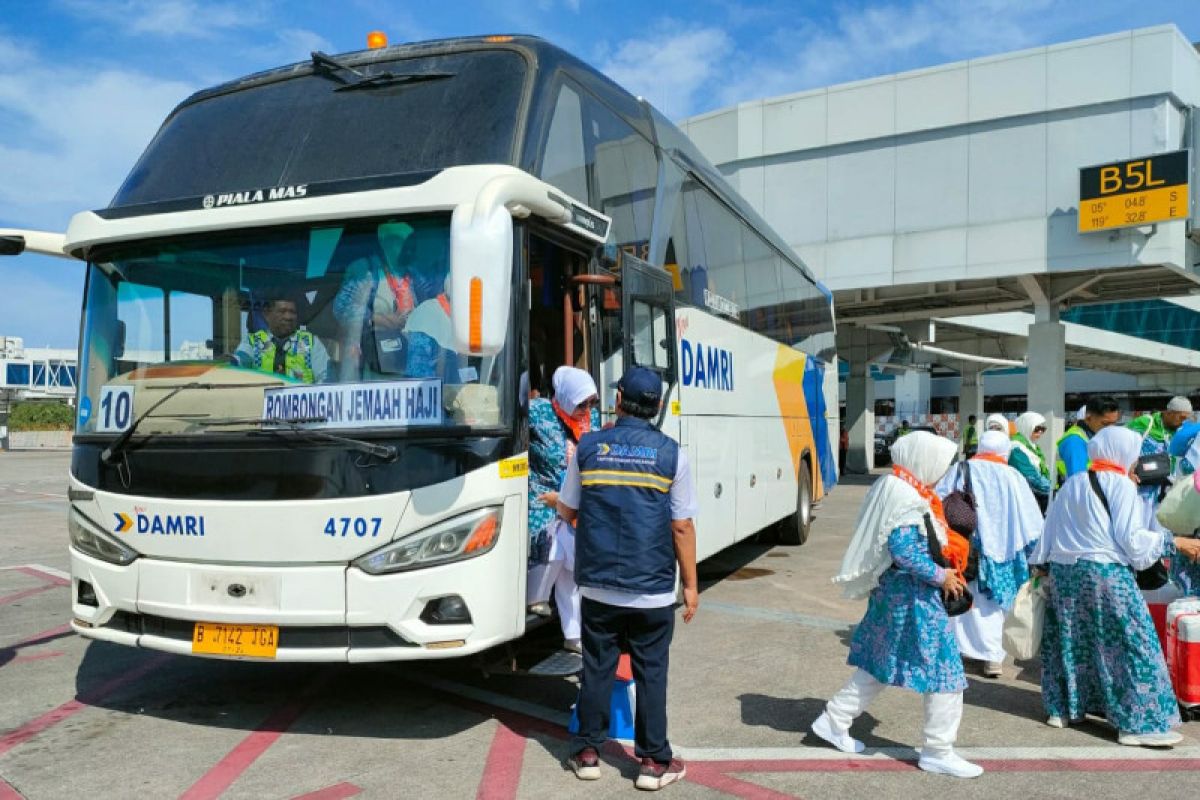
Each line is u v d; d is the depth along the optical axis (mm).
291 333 4727
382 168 5055
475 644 4453
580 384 5164
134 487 4848
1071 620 5004
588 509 4145
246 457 4609
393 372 4566
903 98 20922
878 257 21203
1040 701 5594
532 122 5141
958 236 20297
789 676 6020
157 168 5520
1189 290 22703
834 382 15750
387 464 4453
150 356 4977
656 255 7000
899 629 4371
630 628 4223
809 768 4477
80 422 5188
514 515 4645
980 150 20078
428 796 4102
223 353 4824
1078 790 4227
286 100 5605
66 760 4543
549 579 5160
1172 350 42094
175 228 4910
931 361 37469
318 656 4445
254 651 4520
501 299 4035
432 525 4430
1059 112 19219
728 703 5465
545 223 5023
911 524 4273
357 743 4773
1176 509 5457
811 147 21984
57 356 64500
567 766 4445
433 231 4582
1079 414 6918
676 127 7891
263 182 5180
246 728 5020
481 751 4660
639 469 4086
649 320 6527
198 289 4922
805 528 12469
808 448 12836
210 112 5734
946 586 4277
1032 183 19516
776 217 22453
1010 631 5969
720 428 8539
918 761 4555
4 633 7340
